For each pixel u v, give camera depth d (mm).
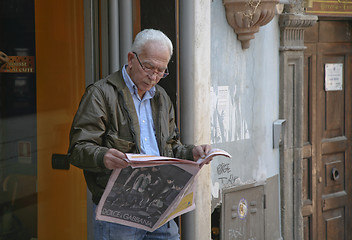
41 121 3564
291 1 4859
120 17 3438
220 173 4324
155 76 2600
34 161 3605
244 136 4562
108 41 3445
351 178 5770
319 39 5395
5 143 3617
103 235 2707
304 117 5348
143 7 3510
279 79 4957
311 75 5355
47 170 3586
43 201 3617
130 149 2625
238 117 4488
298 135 5102
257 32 4559
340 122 5656
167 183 2555
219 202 4336
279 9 4859
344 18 5457
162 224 2709
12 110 3592
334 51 5531
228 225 4438
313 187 5461
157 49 2559
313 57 5355
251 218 4684
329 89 5520
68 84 3504
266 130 4805
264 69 4738
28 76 3553
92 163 2389
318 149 5469
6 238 3668
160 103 2791
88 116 2521
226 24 4324
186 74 3568
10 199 3648
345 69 5652
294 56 4980
